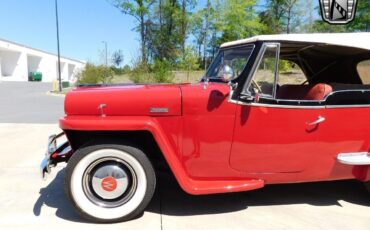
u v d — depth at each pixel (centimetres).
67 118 311
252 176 336
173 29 3123
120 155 318
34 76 5309
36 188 408
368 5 2659
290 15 3703
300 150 334
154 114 316
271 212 349
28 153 571
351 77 402
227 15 2988
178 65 2675
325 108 330
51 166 354
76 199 316
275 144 329
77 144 338
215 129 320
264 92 330
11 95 2184
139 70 2383
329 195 396
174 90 321
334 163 344
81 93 319
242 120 321
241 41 358
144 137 335
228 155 327
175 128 318
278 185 425
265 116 323
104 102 313
